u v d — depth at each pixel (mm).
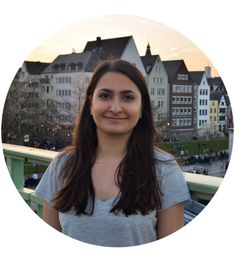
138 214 1897
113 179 1932
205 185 1994
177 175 1918
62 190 1988
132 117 1879
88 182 1947
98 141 1984
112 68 1873
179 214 1928
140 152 1922
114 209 1896
